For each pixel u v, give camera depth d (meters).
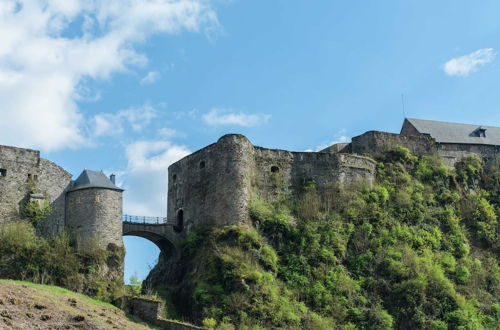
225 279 52.72
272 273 55.09
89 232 54.00
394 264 57.56
